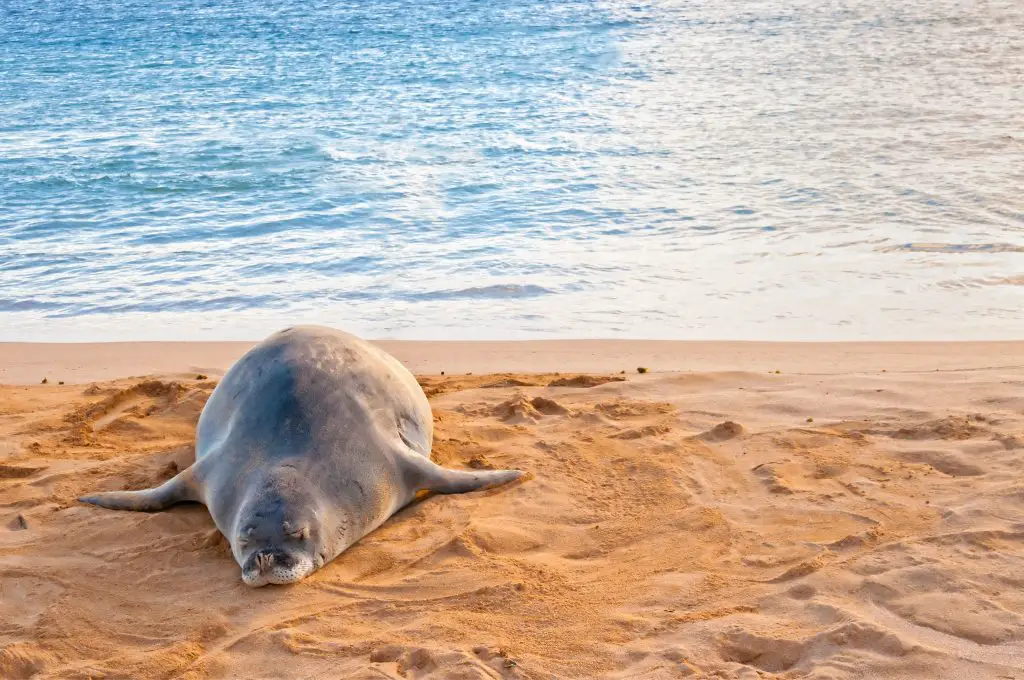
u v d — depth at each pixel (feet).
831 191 48.47
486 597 15.44
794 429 22.49
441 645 13.94
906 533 16.96
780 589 15.26
